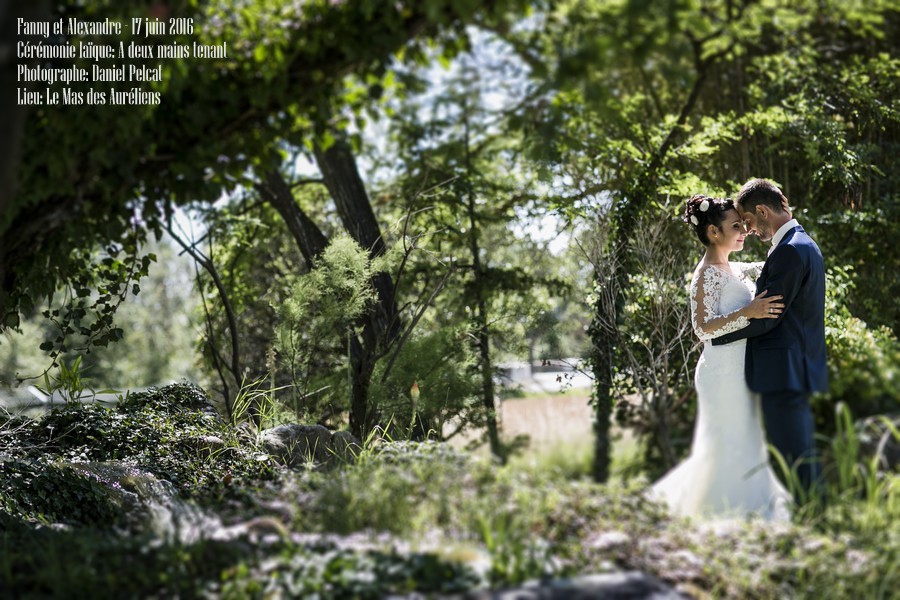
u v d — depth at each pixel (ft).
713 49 13.09
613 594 9.20
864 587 9.71
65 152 11.19
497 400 20.57
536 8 10.89
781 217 13.89
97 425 19.92
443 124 22.81
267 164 12.38
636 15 9.96
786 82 21.72
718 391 12.73
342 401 22.52
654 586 9.47
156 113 11.98
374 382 21.20
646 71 17.67
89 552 10.94
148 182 12.42
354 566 9.99
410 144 24.41
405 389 20.89
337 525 11.59
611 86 15.94
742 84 22.07
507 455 12.35
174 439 19.60
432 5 9.98
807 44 21.40
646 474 11.99
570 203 20.98
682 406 12.86
